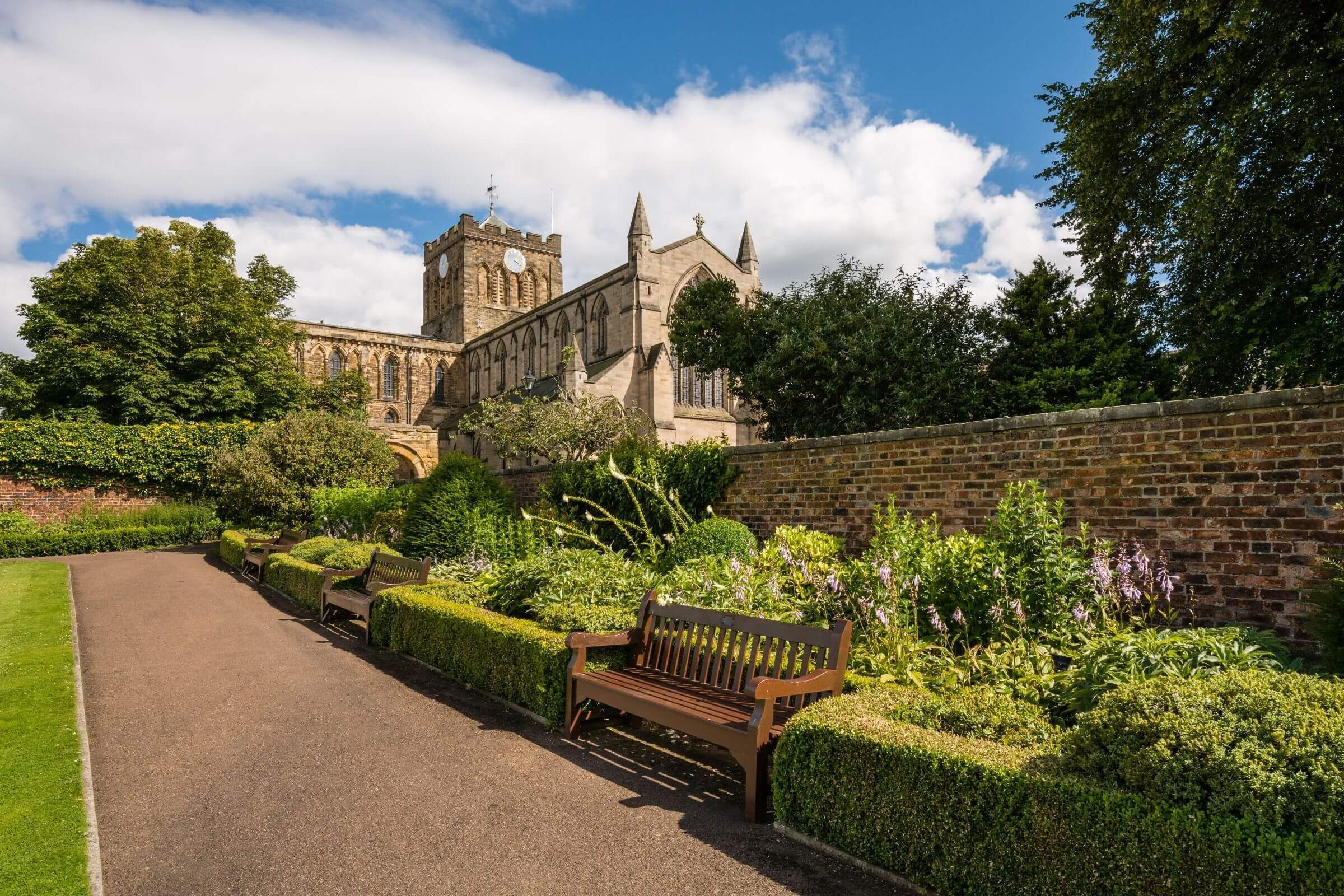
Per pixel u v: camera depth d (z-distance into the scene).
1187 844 2.54
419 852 3.78
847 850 3.62
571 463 15.60
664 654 5.66
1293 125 12.74
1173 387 19.22
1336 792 2.33
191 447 31.12
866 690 4.32
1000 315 22.12
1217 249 14.39
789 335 23.19
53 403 31.67
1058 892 2.84
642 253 42.78
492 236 66.75
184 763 5.20
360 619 10.91
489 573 9.50
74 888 3.43
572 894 3.34
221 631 10.25
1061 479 7.36
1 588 15.05
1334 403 5.50
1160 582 5.78
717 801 4.38
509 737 5.60
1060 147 16.34
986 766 3.11
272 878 3.56
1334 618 4.32
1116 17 14.49
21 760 5.18
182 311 32.47
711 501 11.57
